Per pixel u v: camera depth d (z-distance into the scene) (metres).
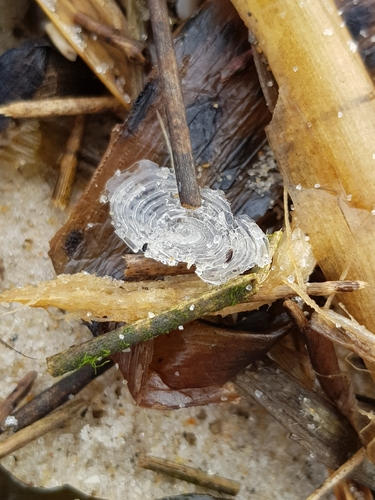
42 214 0.11
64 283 0.09
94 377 0.10
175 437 0.11
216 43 0.09
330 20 0.08
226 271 0.08
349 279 0.08
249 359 0.09
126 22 0.10
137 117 0.09
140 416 0.11
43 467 0.11
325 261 0.09
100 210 0.09
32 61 0.10
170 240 0.08
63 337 0.11
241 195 0.09
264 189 0.09
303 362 0.10
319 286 0.08
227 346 0.09
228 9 0.09
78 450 0.11
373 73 0.08
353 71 0.08
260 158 0.09
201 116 0.09
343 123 0.08
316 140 0.08
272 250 0.09
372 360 0.08
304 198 0.08
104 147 0.11
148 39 0.10
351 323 0.08
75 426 0.11
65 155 0.11
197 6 0.10
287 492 0.11
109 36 0.10
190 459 0.11
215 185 0.09
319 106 0.08
